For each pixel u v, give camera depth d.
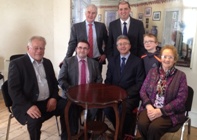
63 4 3.83
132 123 2.40
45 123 2.87
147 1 2.97
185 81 2.05
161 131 1.96
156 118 2.00
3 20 3.79
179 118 2.03
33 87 2.14
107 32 3.13
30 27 3.96
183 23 2.72
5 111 3.20
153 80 2.15
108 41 2.86
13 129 2.68
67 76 2.51
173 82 2.05
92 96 1.96
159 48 2.67
